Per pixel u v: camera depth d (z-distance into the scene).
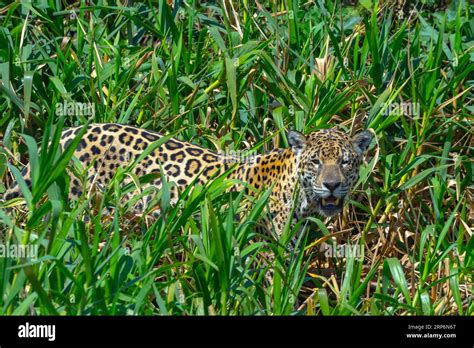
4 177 9.38
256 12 11.50
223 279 6.75
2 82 9.52
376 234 9.18
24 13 10.42
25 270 5.91
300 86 10.10
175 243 7.56
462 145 9.94
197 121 10.23
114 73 9.98
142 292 6.38
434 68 9.71
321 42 10.73
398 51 10.34
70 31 11.21
